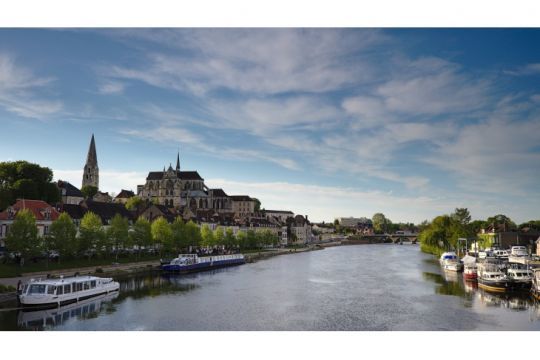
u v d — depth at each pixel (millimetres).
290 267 141375
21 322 57531
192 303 72812
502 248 160500
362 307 70375
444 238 168625
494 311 66375
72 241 98688
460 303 73125
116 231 117125
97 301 73125
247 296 80312
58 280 70375
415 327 57250
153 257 136125
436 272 122125
